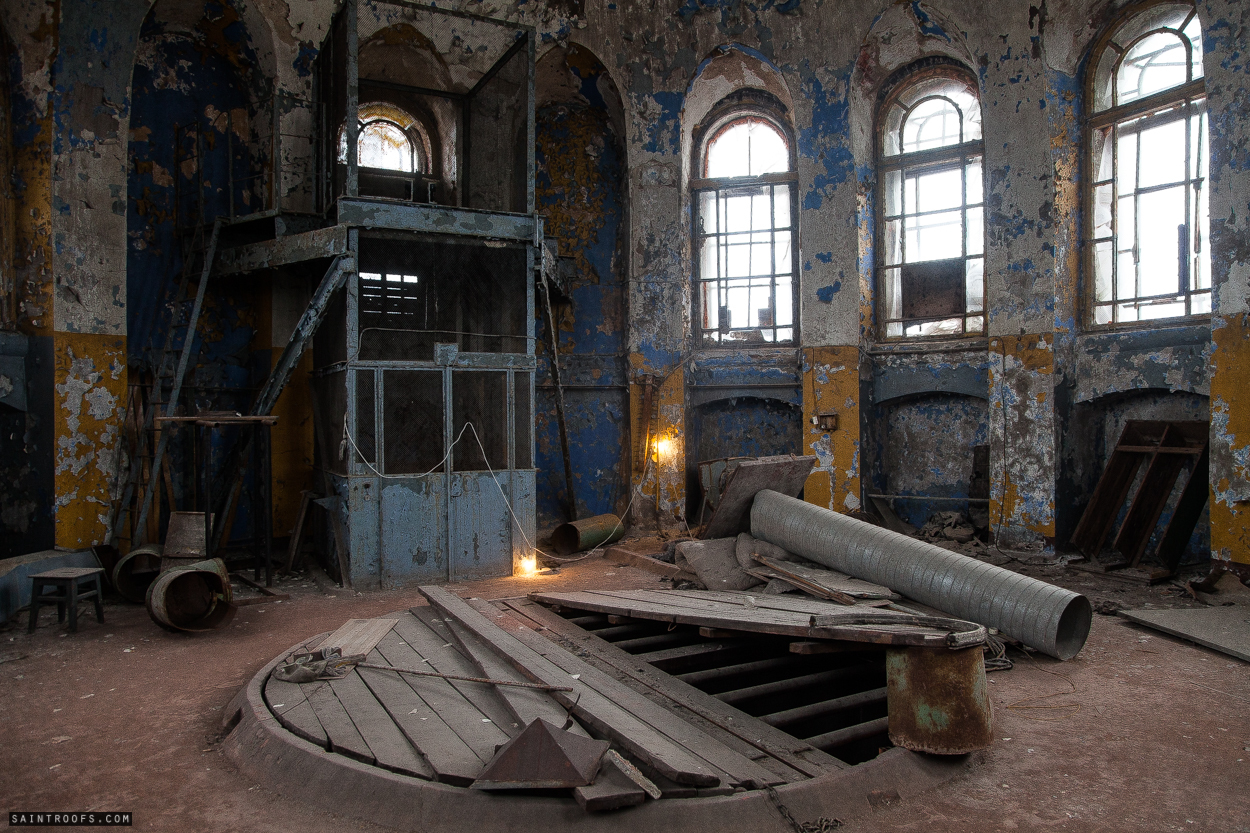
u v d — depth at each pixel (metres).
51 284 8.01
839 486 10.91
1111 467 9.12
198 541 7.63
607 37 11.33
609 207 12.25
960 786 3.69
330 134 9.21
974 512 10.47
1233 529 7.58
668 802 3.18
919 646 3.77
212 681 5.42
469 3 10.62
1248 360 7.48
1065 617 5.66
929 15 10.12
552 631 6.04
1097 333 9.36
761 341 12.02
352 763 3.57
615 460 12.21
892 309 11.23
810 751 3.79
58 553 7.66
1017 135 9.57
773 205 11.98
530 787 3.15
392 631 5.79
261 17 9.50
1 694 5.16
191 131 9.81
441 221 8.59
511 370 9.09
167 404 9.53
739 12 11.20
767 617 4.96
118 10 8.39
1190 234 8.55
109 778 3.87
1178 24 8.60
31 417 8.09
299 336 8.27
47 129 8.03
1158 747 4.16
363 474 8.32
